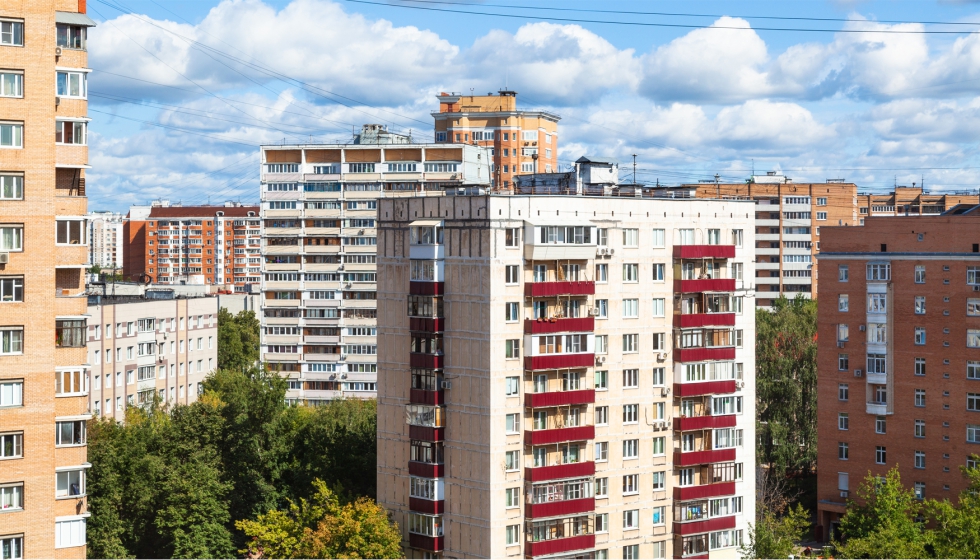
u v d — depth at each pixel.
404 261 109.75
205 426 132.00
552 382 106.69
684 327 113.94
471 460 104.75
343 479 129.62
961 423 137.50
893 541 102.44
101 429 131.38
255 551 113.00
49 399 80.31
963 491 119.06
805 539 152.00
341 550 104.12
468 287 104.69
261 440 134.75
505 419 103.62
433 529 107.31
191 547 116.56
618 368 110.56
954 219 138.38
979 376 136.25
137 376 178.88
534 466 105.31
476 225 103.69
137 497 119.44
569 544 106.38
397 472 110.94
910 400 142.00
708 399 116.56
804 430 168.00
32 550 79.69
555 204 106.06
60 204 83.88
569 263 107.56
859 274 146.25
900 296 142.88
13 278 79.25
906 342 142.38
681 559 114.06
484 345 103.19
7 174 79.12
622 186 124.06
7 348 79.19
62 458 82.38
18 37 79.38
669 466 114.31
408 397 109.56
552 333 105.38
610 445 110.06
